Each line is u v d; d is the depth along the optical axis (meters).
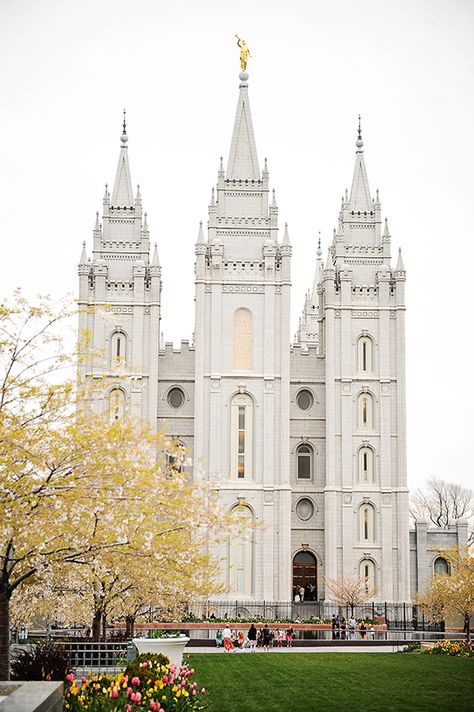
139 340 92.62
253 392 92.25
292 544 93.62
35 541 29.25
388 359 94.94
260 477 90.81
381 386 94.50
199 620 82.12
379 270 96.12
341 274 95.75
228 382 92.31
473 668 49.62
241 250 94.88
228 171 96.38
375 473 93.19
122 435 30.41
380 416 94.00
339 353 94.81
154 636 38.31
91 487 29.50
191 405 94.38
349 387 94.25
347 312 95.38
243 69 98.69
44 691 21.08
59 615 53.41
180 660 36.53
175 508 31.45
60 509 29.16
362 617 89.25
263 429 91.50
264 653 61.25
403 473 93.06
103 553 31.30
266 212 95.81
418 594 90.12
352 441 93.56
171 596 49.12
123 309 93.44
